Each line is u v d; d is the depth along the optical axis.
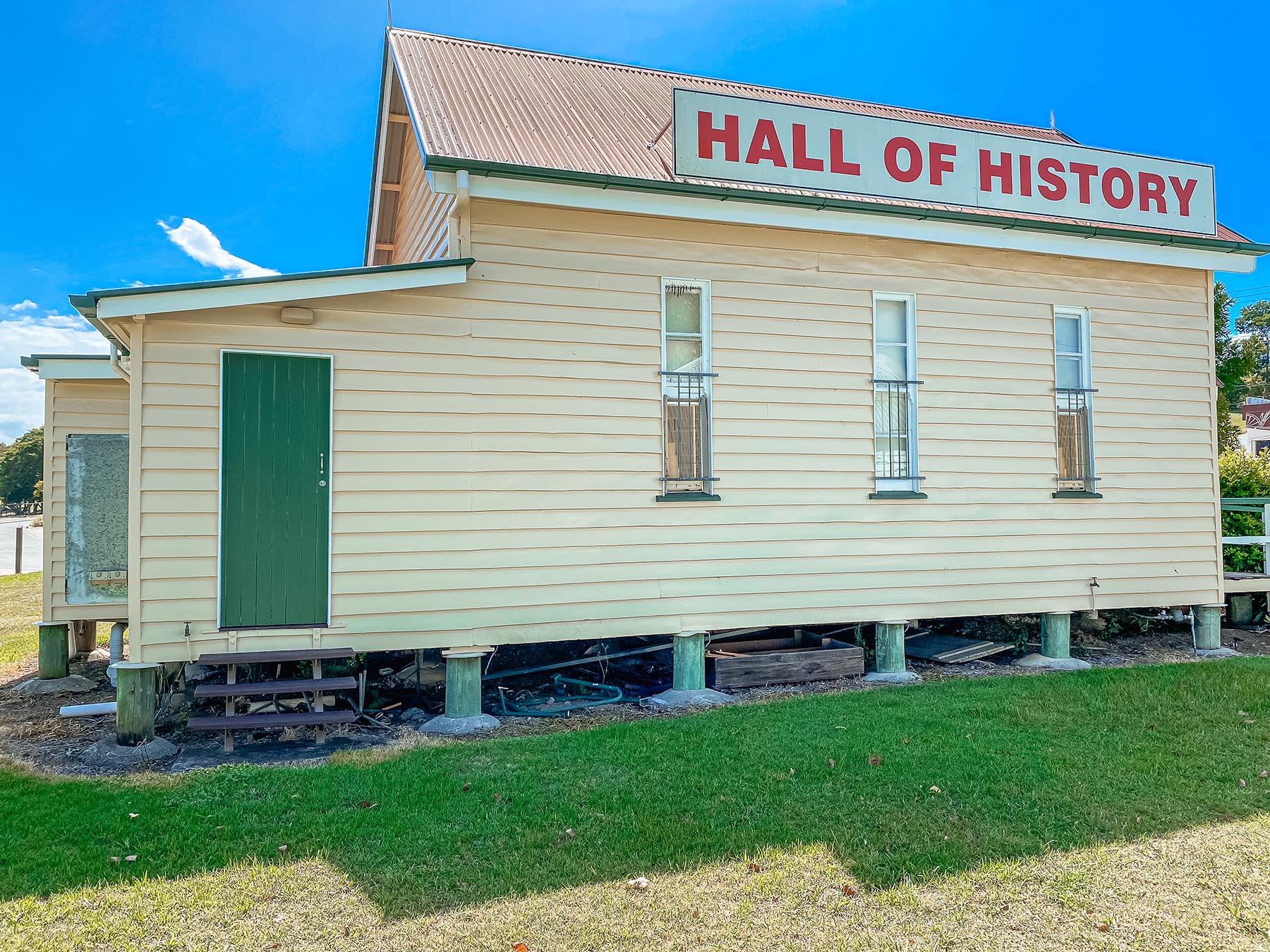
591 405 7.57
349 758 5.86
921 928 3.68
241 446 6.57
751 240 8.17
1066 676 7.94
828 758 5.55
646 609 7.71
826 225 8.05
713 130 7.65
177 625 6.37
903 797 4.95
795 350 8.30
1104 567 9.39
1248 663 8.43
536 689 8.30
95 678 8.77
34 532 37.25
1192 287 9.97
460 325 7.18
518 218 7.39
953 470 8.85
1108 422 9.50
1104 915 3.78
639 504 7.72
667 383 7.89
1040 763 5.46
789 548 8.21
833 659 8.30
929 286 8.82
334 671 6.95
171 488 6.39
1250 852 4.32
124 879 4.07
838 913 3.79
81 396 8.98
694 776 5.29
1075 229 8.80
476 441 7.20
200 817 4.75
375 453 6.91
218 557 6.48
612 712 7.44
